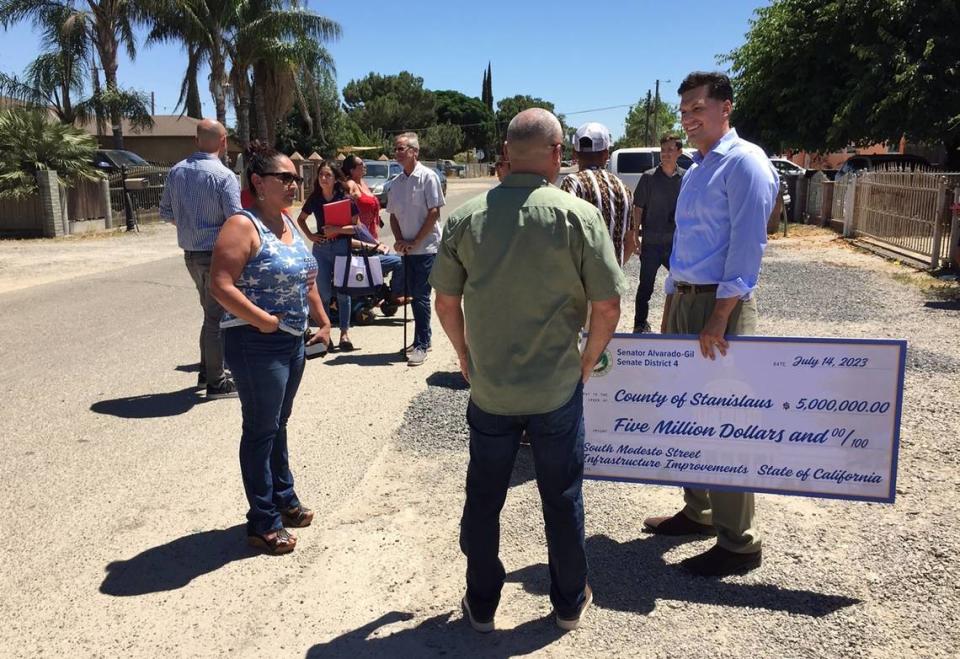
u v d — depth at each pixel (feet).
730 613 9.82
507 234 8.46
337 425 16.89
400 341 24.95
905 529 11.72
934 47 54.70
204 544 11.88
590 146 14.69
